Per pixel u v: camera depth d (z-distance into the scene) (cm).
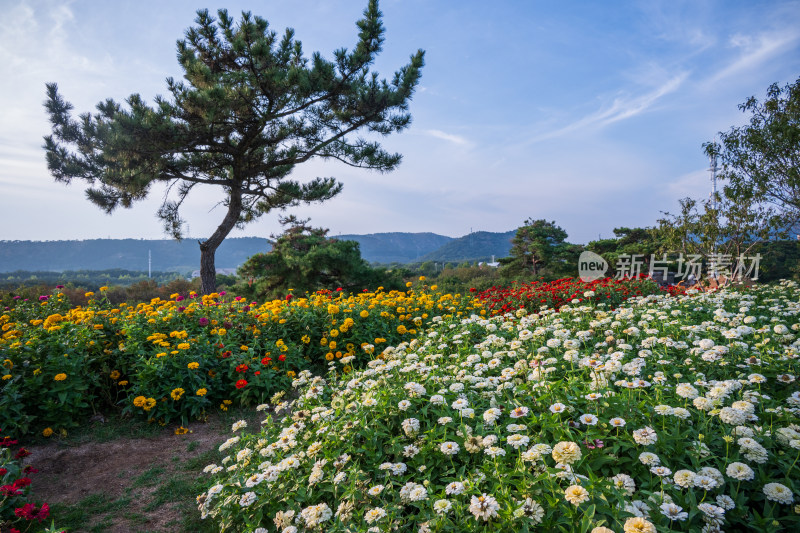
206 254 1755
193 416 574
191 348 625
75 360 546
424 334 738
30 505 304
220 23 1534
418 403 347
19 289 1405
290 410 526
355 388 411
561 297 975
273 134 1809
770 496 214
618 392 343
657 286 1145
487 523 217
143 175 1457
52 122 1583
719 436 266
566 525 213
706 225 1552
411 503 255
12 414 489
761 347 418
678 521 213
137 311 742
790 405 304
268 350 681
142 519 368
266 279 1919
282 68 1541
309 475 308
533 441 272
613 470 252
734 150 1464
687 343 484
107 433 525
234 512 299
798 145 1324
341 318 785
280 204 2128
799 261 2295
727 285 1175
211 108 1402
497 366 427
